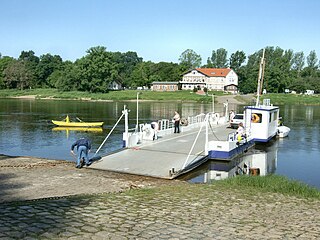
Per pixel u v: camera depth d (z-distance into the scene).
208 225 7.63
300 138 33.50
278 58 159.25
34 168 15.77
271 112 29.14
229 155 20.28
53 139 32.16
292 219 8.71
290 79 139.12
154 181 14.45
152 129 24.25
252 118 27.88
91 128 41.03
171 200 10.05
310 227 8.05
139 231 6.86
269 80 129.75
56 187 12.31
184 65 157.62
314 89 139.12
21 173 14.50
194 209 9.09
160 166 16.97
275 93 128.50
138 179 14.66
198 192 11.57
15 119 49.31
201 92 125.06
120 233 6.65
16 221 6.93
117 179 14.31
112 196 10.25
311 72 163.75
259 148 27.58
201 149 21.34
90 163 17.17
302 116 61.50
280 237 7.15
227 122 39.41
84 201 9.21
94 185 12.89
